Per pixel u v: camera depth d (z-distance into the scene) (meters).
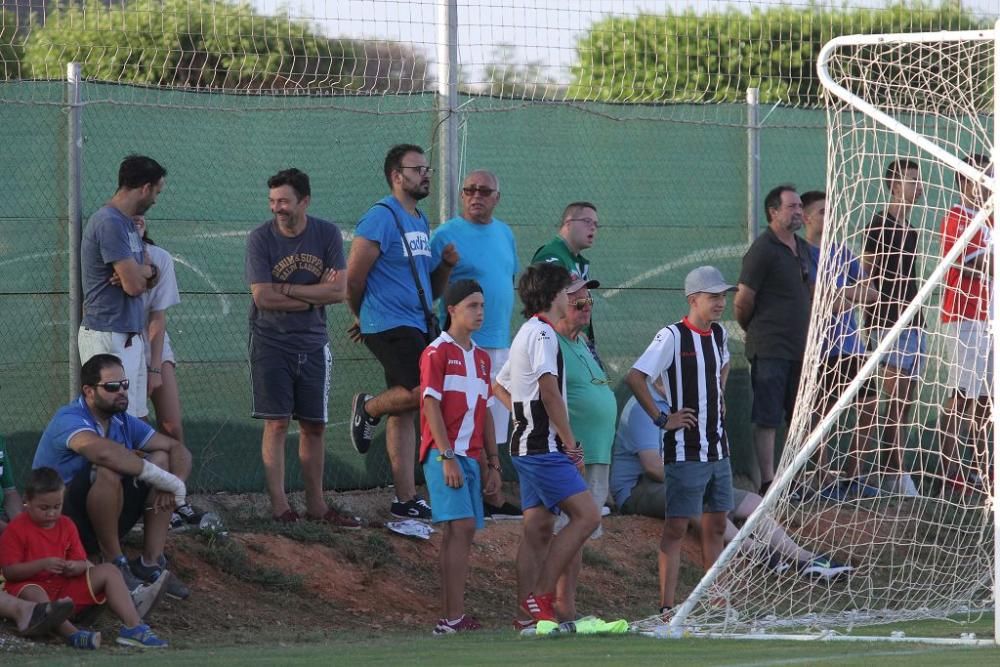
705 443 27.73
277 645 23.81
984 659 19.84
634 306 37.34
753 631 25.19
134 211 27.81
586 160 36.59
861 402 32.12
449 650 21.88
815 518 32.09
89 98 30.94
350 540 30.12
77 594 23.81
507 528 33.22
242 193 32.69
